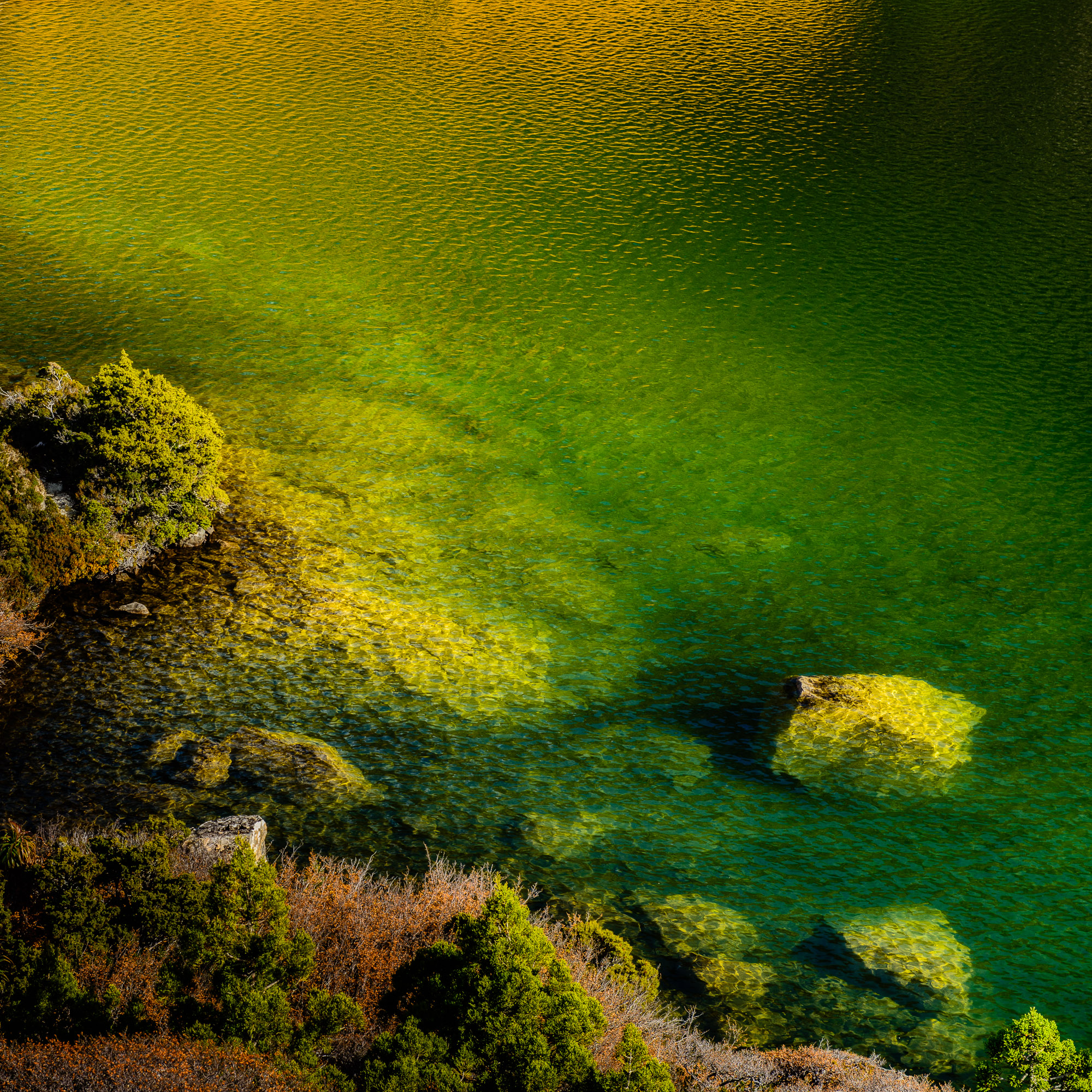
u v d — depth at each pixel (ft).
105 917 72.33
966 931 106.63
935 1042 93.71
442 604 153.38
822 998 97.81
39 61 372.58
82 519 151.94
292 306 236.02
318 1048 65.82
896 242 270.05
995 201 289.53
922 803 122.62
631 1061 69.21
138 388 160.66
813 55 389.39
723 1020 94.17
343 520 169.78
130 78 361.10
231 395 202.18
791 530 174.40
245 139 319.47
